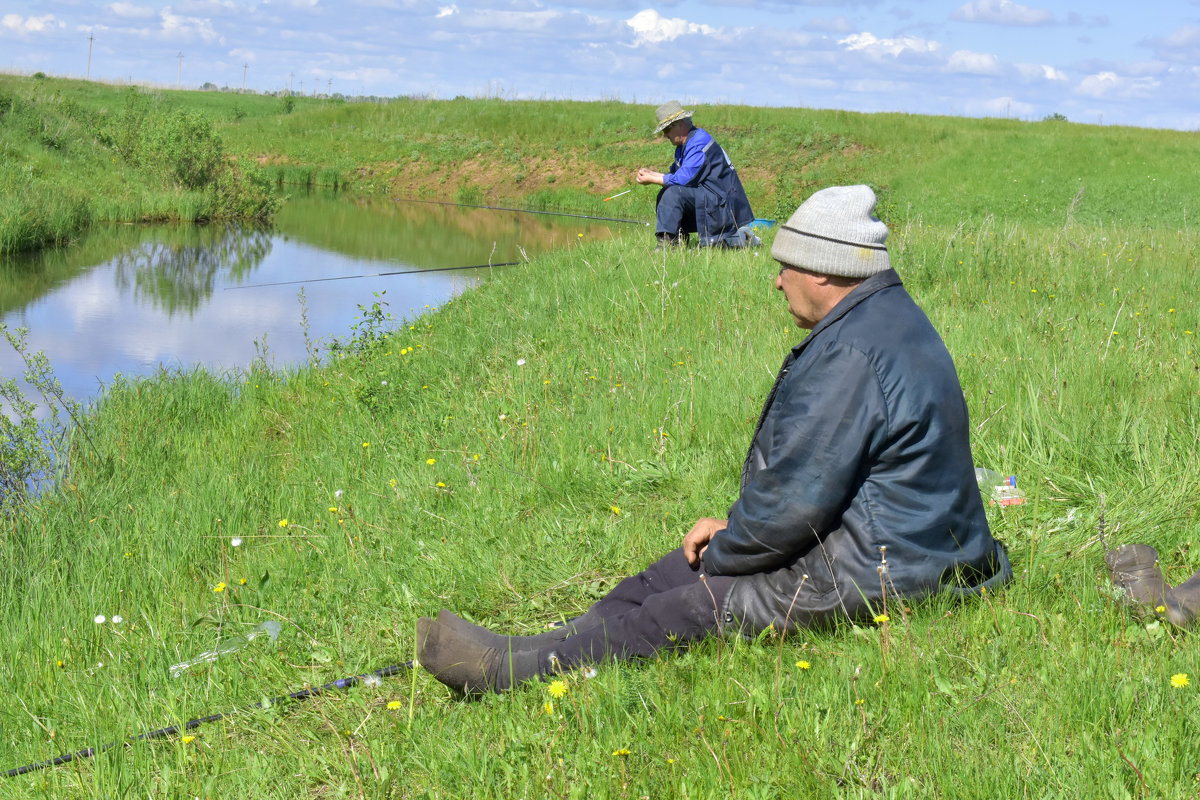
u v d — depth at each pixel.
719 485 4.23
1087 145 24.44
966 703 2.38
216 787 2.64
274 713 2.97
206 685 3.24
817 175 24.91
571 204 25.84
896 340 2.56
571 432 5.05
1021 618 2.67
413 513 4.50
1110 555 2.87
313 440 6.37
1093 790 2.03
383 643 3.35
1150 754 2.10
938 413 2.55
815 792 2.16
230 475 5.72
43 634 3.92
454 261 15.27
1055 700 2.33
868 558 2.60
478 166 28.86
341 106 35.12
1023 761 2.15
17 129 21.88
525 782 2.34
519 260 15.09
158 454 6.55
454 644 2.80
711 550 2.78
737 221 9.93
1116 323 5.75
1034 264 7.71
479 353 7.32
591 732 2.48
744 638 2.74
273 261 15.22
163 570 4.45
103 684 3.36
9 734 3.20
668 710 2.48
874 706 2.40
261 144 32.09
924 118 29.59
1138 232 11.36
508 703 2.74
